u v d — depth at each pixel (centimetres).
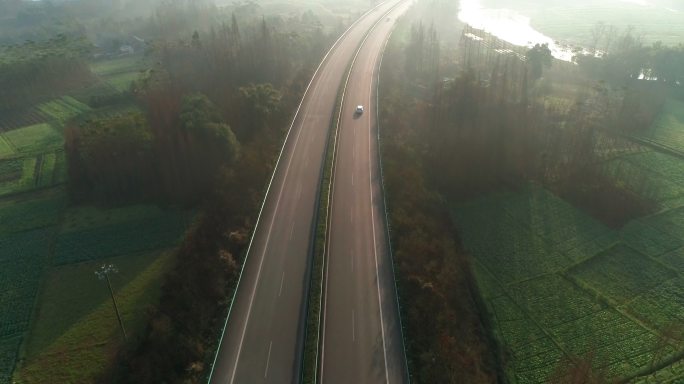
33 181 11900
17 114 16075
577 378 6247
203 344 7012
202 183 10862
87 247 9381
